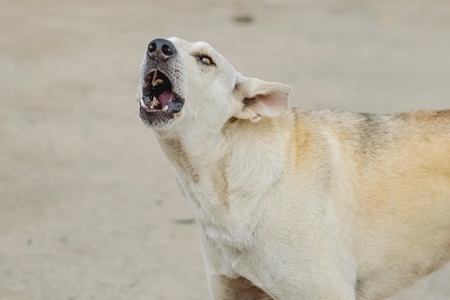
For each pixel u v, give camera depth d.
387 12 20.64
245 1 21.06
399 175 6.24
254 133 6.11
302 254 5.98
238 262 6.18
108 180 10.60
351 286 6.11
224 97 6.08
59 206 9.76
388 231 6.20
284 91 6.09
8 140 11.82
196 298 7.73
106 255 8.59
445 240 6.35
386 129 6.41
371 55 16.84
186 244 8.93
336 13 20.36
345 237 6.11
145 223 9.39
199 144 6.06
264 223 6.02
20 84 14.40
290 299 6.08
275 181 6.03
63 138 12.00
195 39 17.31
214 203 6.11
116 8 19.86
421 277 6.47
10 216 9.42
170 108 5.91
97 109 13.30
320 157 6.14
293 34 18.19
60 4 19.97
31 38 17.02
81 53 16.20
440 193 6.25
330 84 14.73
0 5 19.42
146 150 11.72
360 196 6.18
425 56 16.88
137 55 16.02
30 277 8.01
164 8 20.09
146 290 7.86
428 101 13.87
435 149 6.32
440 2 21.70
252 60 15.98
